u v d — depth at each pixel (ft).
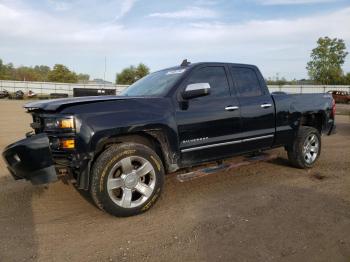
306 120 21.20
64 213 13.53
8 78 326.24
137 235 11.55
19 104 107.96
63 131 11.84
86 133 11.93
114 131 12.42
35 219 12.98
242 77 17.28
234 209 13.75
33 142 11.64
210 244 10.84
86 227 12.24
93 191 12.36
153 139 14.19
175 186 16.84
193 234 11.55
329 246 10.60
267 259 9.87
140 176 13.16
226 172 19.38
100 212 13.57
